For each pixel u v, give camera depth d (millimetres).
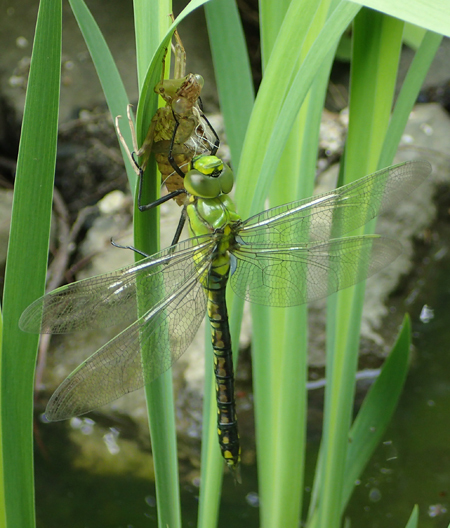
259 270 1229
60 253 1956
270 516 1236
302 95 1199
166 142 1203
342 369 1231
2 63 2285
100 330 1735
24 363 1196
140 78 1197
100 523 1326
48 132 1189
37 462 1463
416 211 2043
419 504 1362
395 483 1410
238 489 1417
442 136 2217
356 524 1326
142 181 1201
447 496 1372
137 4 1195
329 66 1213
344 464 1234
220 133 2182
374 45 1212
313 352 1696
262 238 1229
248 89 1223
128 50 2375
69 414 1208
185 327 1221
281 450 1232
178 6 2461
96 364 1211
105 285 1211
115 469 1460
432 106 2367
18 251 1192
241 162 1209
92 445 1510
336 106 2398
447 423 1535
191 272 1225
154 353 1213
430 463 1446
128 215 2049
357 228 1229
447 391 1617
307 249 1228
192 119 1203
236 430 1240
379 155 1222
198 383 1570
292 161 1224
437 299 1929
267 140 1206
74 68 2316
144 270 1213
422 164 1222
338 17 1196
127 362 1213
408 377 1661
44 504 1365
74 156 2172
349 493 1247
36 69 1188
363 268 1229
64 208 2078
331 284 1229
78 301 1209
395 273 1903
